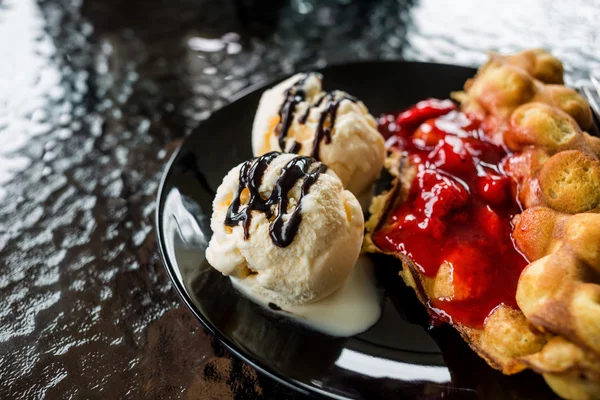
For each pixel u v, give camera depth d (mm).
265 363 210
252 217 228
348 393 204
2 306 257
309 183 232
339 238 229
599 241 208
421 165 280
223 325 222
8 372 234
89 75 384
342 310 230
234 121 296
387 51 388
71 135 341
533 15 401
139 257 273
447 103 309
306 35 409
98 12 443
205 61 391
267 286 226
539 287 206
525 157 263
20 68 391
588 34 377
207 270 239
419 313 231
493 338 217
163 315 249
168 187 264
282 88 291
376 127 291
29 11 446
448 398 204
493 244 243
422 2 429
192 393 224
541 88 283
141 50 403
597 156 254
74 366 234
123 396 225
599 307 192
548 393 203
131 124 346
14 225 291
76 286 263
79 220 292
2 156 329
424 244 250
